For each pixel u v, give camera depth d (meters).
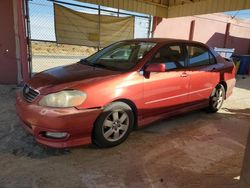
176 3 8.95
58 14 7.00
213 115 4.97
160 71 3.42
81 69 3.59
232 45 14.11
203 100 4.65
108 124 3.19
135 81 3.38
